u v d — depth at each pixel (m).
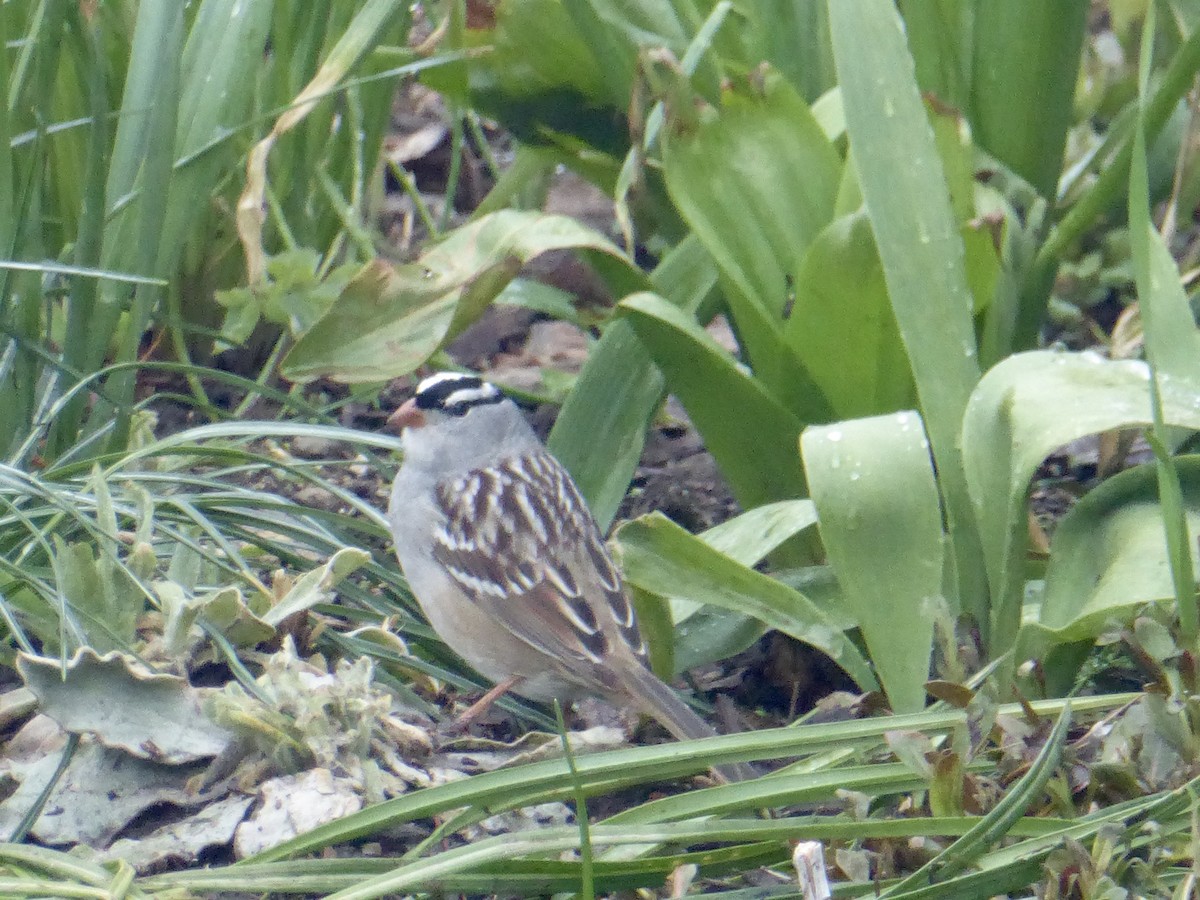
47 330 7.95
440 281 6.71
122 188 7.34
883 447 6.07
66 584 6.04
